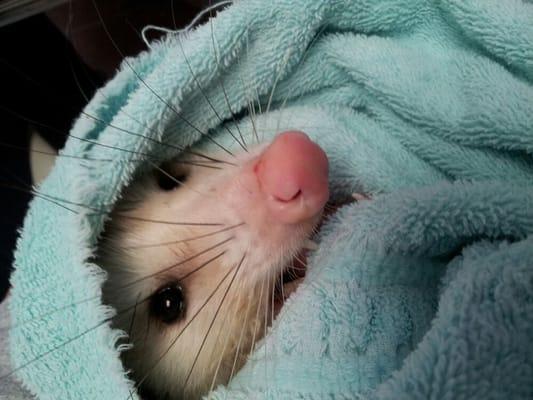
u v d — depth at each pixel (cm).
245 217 10
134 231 12
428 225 8
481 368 6
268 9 11
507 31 10
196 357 11
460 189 8
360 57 11
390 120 11
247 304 11
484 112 10
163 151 12
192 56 10
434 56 11
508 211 8
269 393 8
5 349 11
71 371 9
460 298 7
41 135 17
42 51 17
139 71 11
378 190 11
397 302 8
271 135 12
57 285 9
